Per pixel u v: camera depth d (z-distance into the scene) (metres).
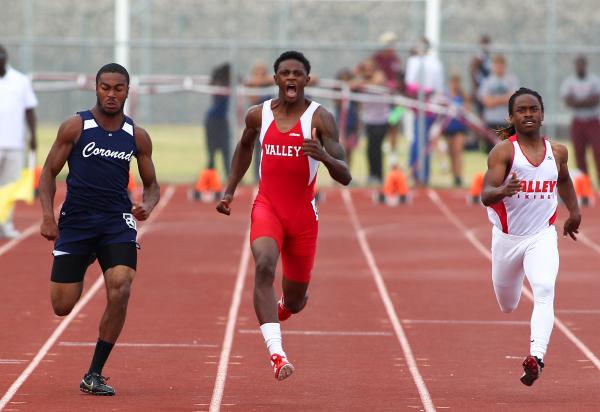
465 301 37.78
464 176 81.31
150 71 120.06
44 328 32.62
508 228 25.75
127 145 24.89
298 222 25.28
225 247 49.81
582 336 32.25
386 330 33.03
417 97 72.19
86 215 24.77
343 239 52.41
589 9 117.75
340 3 119.50
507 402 24.39
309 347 30.58
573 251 49.59
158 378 26.58
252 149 26.69
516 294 27.05
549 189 25.47
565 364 28.59
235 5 120.56
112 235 24.81
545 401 24.50
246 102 73.94
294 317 34.88
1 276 41.78
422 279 42.19
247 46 70.81
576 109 71.75
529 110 25.31
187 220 58.44
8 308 35.69
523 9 117.88
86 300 37.06
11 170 48.88
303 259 25.66
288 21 120.00
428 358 29.23
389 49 71.50
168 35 120.56
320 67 120.00
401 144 100.56
